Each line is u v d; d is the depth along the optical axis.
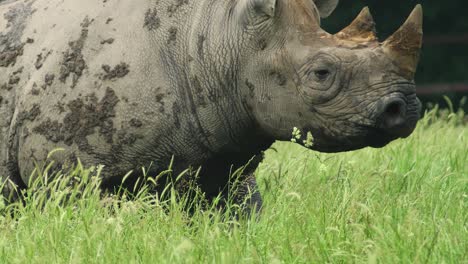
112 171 25.41
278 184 26.59
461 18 73.25
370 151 32.16
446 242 21.59
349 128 23.41
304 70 23.78
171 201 23.95
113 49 25.36
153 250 21.44
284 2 24.36
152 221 23.39
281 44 24.25
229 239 21.97
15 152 26.39
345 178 26.66
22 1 27.58
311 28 24.11
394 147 32.38
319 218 23.58
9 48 26.67
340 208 24.02
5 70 26.55
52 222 23.00
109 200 23.91
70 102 25.42
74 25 25.94
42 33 26.44
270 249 21.81
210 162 25.72
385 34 71.06
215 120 25.17
